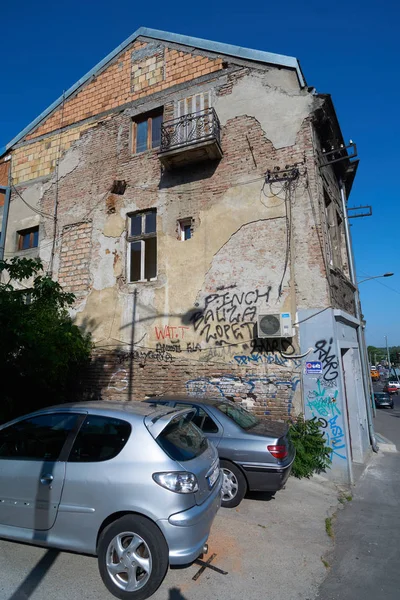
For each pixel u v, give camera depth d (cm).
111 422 357
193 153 888
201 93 959
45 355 677
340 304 870
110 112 1103
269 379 757
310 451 679
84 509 325
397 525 495
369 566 386
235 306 818
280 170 828
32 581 329
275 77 882
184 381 839
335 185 1092
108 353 939
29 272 687
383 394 2930
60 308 949
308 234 782
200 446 393
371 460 876
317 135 876
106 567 312
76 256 1055
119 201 1022
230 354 803
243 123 893
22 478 353
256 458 504
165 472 316
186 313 868
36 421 383
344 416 690
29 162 1234
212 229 878
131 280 982
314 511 523
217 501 365
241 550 400
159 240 936
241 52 923
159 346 883
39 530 340
